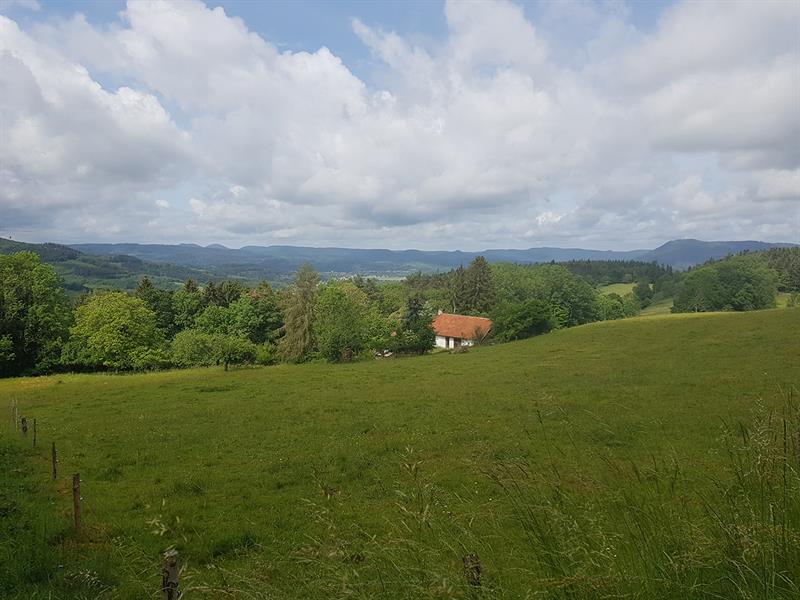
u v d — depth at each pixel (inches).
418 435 838.5
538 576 151.0
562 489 182.9
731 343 1621.6
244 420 1045.2
